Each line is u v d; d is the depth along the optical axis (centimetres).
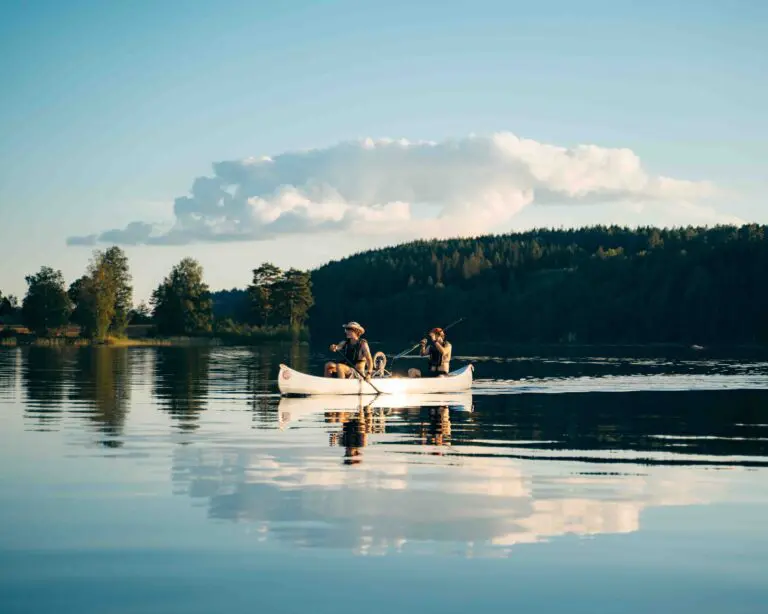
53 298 12062
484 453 986
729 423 1341
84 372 3098
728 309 11069
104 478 804
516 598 464
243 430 1212
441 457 952
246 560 530
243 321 14325
